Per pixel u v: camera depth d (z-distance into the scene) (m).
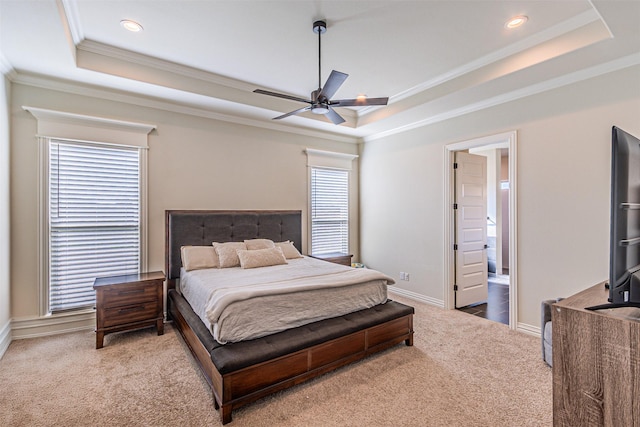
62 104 3.22
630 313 1.45
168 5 2.30
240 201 4.38
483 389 2.26
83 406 2.05
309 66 3.30
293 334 2.37
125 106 3.55
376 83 3.69
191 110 3.95
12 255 3.00
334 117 3.19
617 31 2.19
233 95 3.74
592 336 1.16
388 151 5.08
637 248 1.47
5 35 2.35
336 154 5.32
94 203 3.40
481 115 3.73
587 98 2.86
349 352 2.54
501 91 3.36
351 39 2.76
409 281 4.71
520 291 3.34
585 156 2.88
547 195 3.13
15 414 1.96
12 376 2.40
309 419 1.95
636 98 2.58
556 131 3.07
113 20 2.49
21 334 3.05
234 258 3.72
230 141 4.30
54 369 2.51
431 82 3.63
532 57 2.74
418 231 4.56
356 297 2.89
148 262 3.68
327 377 2.42
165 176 3.81
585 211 2.88
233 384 1.94
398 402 2.12
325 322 2.61
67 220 3.27
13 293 3.02
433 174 4.34
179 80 3.38
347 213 5.56
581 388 1.19
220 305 2.18
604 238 2.77
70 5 2.29
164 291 3.74
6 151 2.88
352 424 1.91
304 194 5.04
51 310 3.20
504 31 2.61
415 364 2.62
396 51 2.96
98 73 2.97
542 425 1.88
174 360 2.67
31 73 3.00
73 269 3.30
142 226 3.63
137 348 2.90
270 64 3.26
